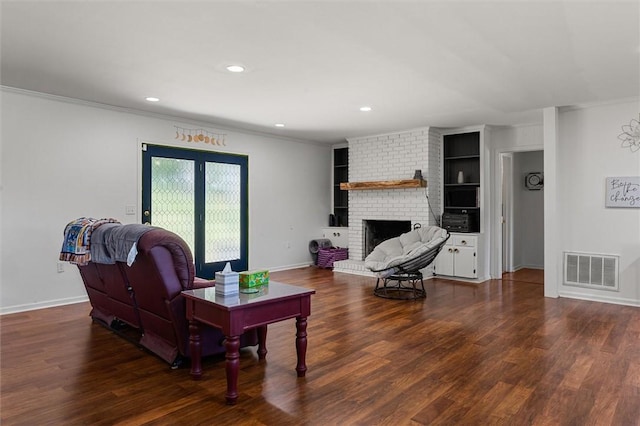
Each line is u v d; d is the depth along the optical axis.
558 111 5.24
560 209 5.30
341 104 4.96
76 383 2.67
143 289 3.05
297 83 4.10
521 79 3.97
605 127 4.98
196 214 6.11
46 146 4.63
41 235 4.62
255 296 2.64
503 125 6.38
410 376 2.79
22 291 4.50
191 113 5.51
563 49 3.20
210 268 6.32
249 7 2.54
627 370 2.88
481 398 2.47
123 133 5.27
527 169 7.75
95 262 3.49
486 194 6.52
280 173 7.38
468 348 3.33
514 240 7.48
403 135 6.80
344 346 3.38
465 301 4.98
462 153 6.84
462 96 4.59
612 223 4.98
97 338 3.59
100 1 2.47
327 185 8.33
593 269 5.09
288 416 2.26
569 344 3.42
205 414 2.28
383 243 5.84
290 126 6.41
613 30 2.86
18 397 2.47
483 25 2.78
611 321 4.12
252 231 6.92
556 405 2.38
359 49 3.21
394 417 2.24
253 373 2.85
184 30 2.87
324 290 5.59
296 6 2.52
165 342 3.07
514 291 5.59
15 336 3.63
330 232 8.15
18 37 3.01
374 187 6.94
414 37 2.98
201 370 2.83
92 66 3.63
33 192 4.55
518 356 3.15
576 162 5.19
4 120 4.35
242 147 6.73
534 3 2.48
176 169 5.86
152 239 2.73
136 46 3.17
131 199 5.36
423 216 6.59
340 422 2.20
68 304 4.80
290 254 7.57
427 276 6.59
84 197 4.93
